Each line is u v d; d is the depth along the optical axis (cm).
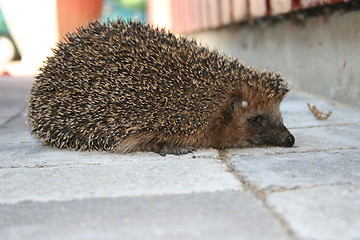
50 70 54
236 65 54
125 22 55
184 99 51
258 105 52
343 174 43
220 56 54
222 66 53
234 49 117
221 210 37
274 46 92
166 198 39
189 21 149
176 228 35
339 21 69
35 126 55
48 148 55
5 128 66
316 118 64
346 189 40
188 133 52
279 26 89
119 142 52
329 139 54
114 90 51
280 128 53
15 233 35
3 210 39
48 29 167
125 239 34
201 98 52
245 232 34
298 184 41
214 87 52
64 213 38
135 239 34
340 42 70
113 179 44
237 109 52
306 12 76
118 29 54
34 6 166
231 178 43
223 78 52
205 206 38
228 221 36
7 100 90
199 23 135
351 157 47
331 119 63
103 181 43
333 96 73
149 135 52
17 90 105
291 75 86
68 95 52
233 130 53
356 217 36
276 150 51
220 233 34
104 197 40
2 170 47
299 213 36
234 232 34
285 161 47
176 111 51
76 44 54
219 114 52
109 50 52
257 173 44
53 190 42
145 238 34
